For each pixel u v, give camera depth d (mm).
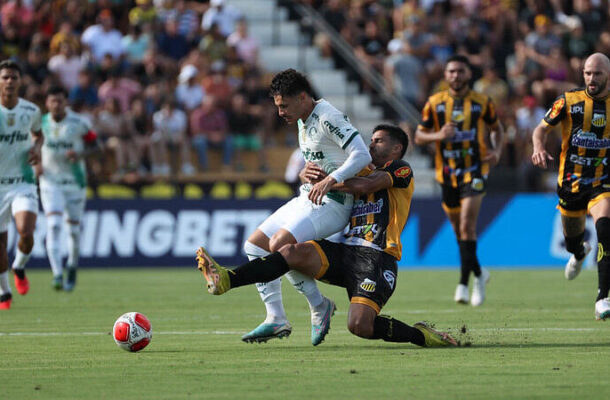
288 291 43219
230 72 69938
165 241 58375
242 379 17719
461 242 35781
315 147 22297
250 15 79250
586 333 25312
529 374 18141
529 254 58969
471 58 76875
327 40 77062
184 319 30688
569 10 85438
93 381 17594
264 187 60625
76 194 42312
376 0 81312
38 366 19609
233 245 58438
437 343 22297
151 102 64750
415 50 74500
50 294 41219
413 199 58969
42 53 68312
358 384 17094
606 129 27531
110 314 32500
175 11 74312
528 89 75188
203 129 64562
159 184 59781
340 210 22312
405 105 71062
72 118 41469
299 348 22484
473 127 35812
